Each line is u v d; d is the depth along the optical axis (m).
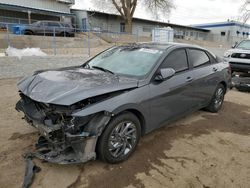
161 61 3.64
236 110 5.62
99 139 2.84
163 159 3.25
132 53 4.00
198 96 4.48
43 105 2.90
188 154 3.42
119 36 25.94
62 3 30.80
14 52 10.03
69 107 2.63
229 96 7.05
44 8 29.06
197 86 4.34
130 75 3.47
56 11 28.97
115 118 2.92
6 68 8.57
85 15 31.78
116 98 2.89
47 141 2.98
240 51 9.15
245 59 8.96
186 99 4.12
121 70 3.65
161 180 2.81
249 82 8.55
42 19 28.19
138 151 3.43
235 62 9.14
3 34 17.52
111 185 2.69
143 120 3.35
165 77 3.38
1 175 2.77
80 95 2.65
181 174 2.94
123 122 3.03
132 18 34.94
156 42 4.49
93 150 2.76
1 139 3.64
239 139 4.00
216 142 3.85
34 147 3.40
